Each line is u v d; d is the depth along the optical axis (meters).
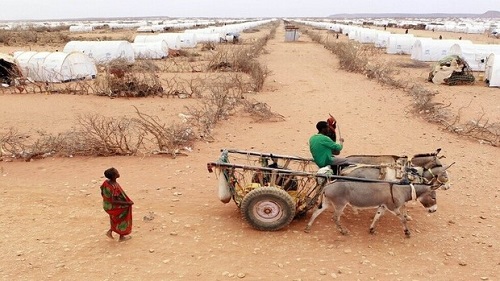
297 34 66.25
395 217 8.95
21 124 16.69
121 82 22.47
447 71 26.06
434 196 8.14
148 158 12.52
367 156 8.83
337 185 7.86
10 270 6.88
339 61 36.12
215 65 31.86
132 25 135.00
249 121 16.94
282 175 8.31
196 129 15.66
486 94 23.08
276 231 8.27
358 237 8.10
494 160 12.58
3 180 10.83
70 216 8.81
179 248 7.65
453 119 16.91
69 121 17.20
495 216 9.05
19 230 8.20
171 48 48.66
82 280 6.66
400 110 19.03
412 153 13.13
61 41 61.19
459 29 98.00
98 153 12.72
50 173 11.35
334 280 6.75
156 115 18.14
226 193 8.53
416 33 89.62
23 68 26.69
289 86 25.28
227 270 6.99
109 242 7.79
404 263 7.27
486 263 7.30
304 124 16.55
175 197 9.86
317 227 8.47
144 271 6.93
